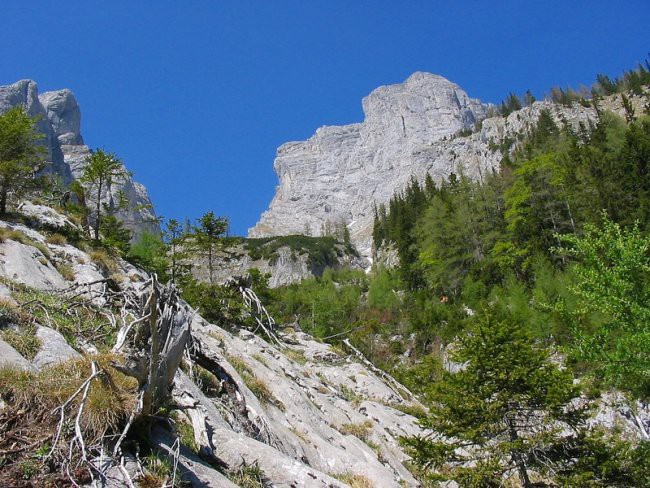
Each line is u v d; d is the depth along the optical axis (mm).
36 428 6660
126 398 7184
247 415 11859
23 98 137625
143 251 39375
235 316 27016
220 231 38594
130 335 8570
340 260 137375
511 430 16578
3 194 23844
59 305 12750
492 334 17484
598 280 19219
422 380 31938
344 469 13383
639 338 17375
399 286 75000
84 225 30750
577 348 18859
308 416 16000
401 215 113250
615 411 28062
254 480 8602
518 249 61906
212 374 12594
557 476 15445
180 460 7465
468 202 78250
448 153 198250
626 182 58750
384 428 20344
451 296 65500
